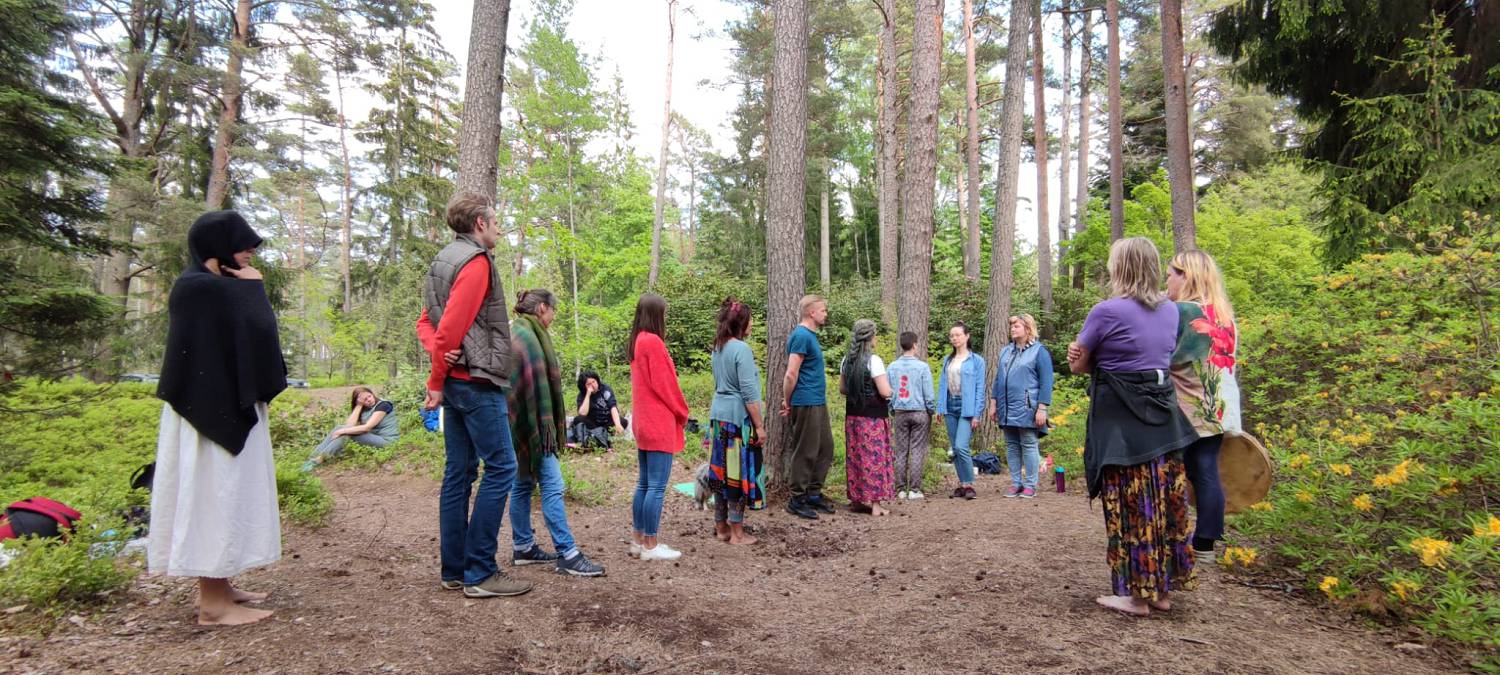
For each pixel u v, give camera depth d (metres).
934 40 8.48
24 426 8.86
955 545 4.57
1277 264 13.30
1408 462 3.28
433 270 3.31
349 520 5.27
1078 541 4.48
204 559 2.74
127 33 18.72
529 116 12.34
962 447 6.58
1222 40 9.81
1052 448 8.31
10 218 8.55
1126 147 26.52
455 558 3.49
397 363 16.48
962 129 25.70
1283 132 26.17
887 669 2.64
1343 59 9.27
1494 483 3.44
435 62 27.41
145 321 15.12
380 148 26.88
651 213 29.11
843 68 28.94
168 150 19.39
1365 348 5.34
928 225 8.60
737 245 35.25
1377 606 3.04
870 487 5.79
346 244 29.59
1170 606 3.21
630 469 7.50
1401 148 7.94
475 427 3.30
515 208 12.53
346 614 3.07
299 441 9.03
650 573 3.98
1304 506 3.74
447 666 2.58
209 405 2.72
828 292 21.41
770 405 6.31
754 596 3.65
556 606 3.28
